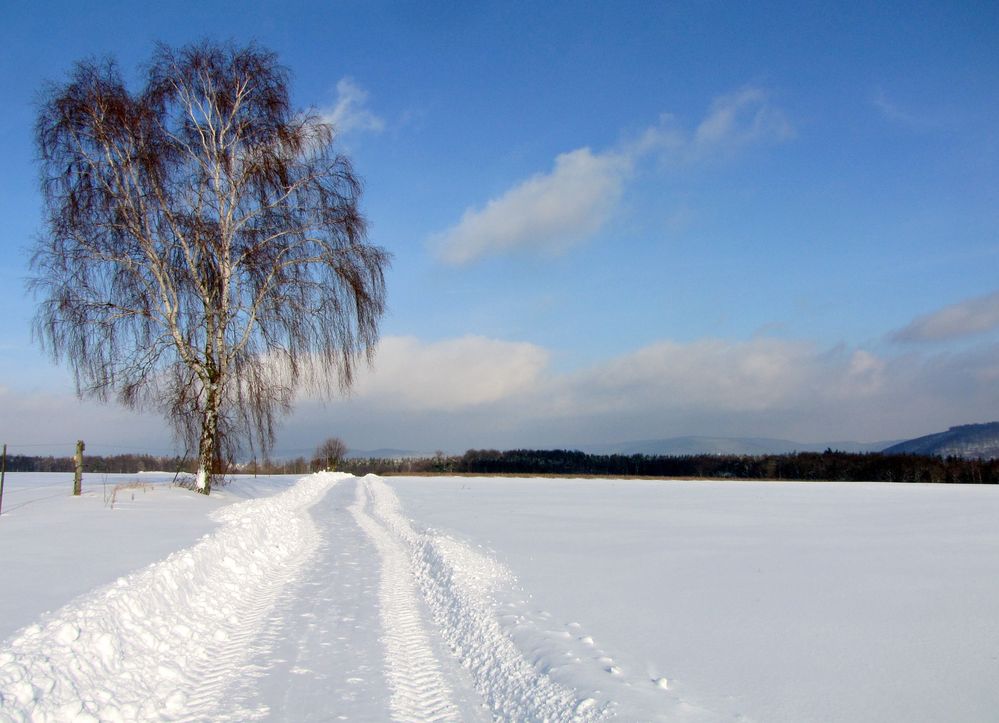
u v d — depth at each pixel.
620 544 14.76
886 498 31.66
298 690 5.85
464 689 5.99
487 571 10.91
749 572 11.42
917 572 11.57
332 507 24.53
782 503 27.97
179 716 5.25
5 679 4.67
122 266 18.53
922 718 5.27
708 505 26.59
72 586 7.84
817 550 14.12
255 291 19.95
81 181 17.86
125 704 5.21
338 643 7.24
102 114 17.92
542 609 8.52
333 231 20.67
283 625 7.92
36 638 5.50
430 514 21.80
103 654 5.64
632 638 7.33
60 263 17.48
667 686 5.80
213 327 19.64
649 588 9.98
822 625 8.02
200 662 6.50
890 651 7.02
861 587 10.27
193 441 20.05
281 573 11.16
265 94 20.17
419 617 8.42
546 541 15.13
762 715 5.25
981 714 5.36
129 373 18.78
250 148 19.78
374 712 5.40
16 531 12.45
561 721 5.04
